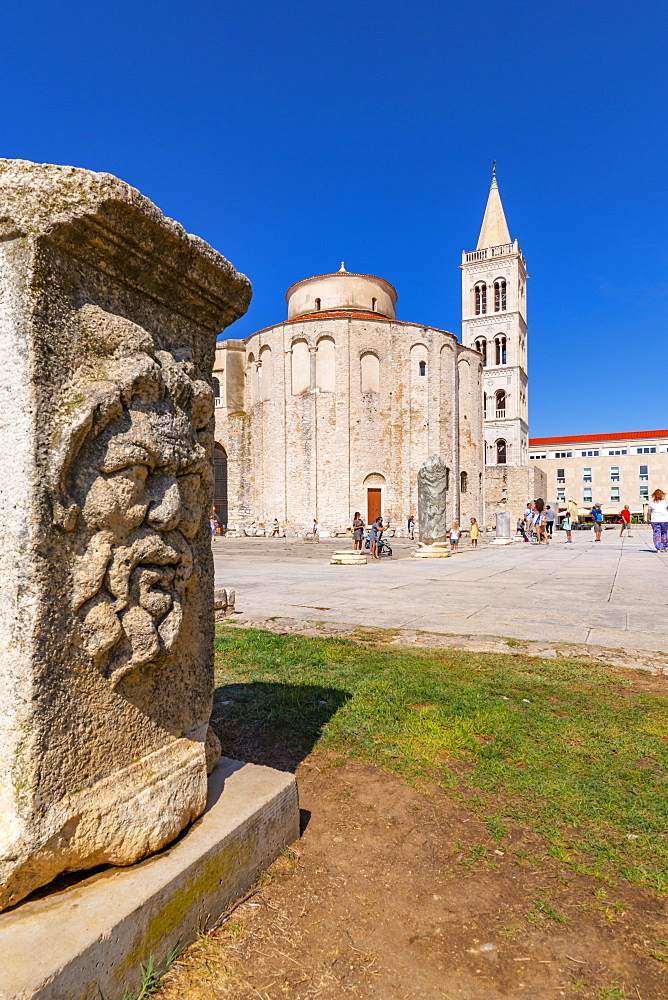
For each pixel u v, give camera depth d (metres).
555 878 2.21
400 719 3.76
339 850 2.38
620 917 2.00
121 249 1.95
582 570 13.77
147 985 1.60
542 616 7.38
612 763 3.12
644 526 59.59
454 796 2.84
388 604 8.48
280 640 5.91
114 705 1.91
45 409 1.70
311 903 2.05
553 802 2.74
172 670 2.21
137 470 1.91
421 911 2.02
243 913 1.98
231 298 2.57
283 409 41.94
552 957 1.82
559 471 82.56
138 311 2.14
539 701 4.09
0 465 1.69
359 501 40.88
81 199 1.75
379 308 47.31
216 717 3.87
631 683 4.53
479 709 3.87
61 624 1.71
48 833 1.62
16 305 1.69
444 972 1.75
